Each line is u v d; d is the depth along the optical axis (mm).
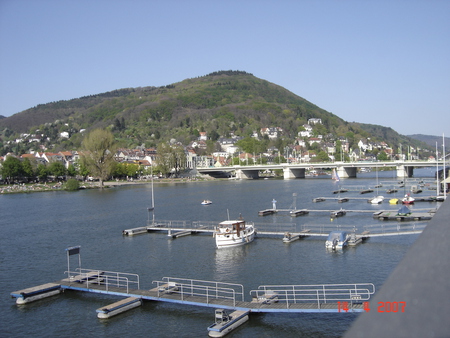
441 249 4852
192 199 176250
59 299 56438
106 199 182000
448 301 3928
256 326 46031
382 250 76875
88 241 94375
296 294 54594
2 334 46969
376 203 144750
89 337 45500
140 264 73688
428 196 157500
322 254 75562
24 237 100438
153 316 49906
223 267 69875
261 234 94500
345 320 47031
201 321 48156
